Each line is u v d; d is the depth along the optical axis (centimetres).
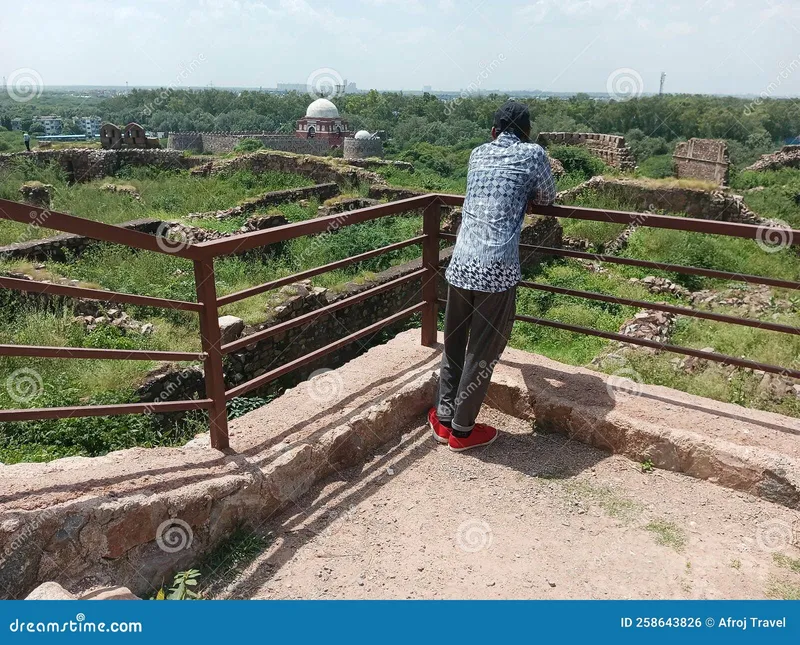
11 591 212
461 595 234
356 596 235
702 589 238
